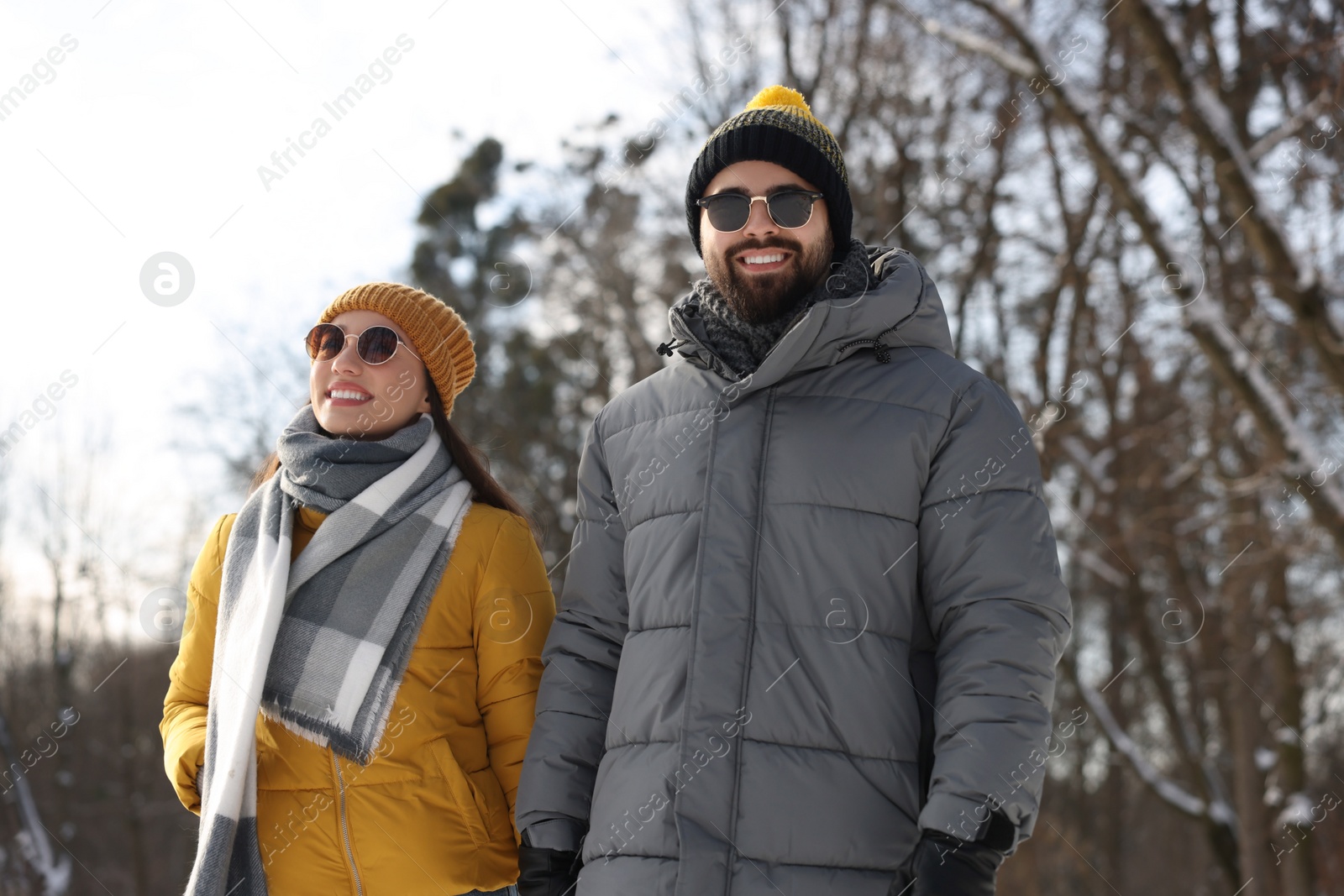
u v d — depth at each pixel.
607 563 2.08
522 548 2.29
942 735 1.68
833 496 1.84
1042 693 1.67
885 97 9.62
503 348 14.67
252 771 2.00
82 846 18.03
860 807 1.71
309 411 2.40
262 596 2.12
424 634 2.16
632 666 1.89
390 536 2.20
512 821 2.18
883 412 1.88
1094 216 9.38
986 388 1.89
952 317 10.01
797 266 2.02
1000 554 1.75
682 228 10.88
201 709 2.23
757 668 1.77
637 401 2.13
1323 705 9.99
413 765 2.07
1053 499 9.34
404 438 2.30
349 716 2.03
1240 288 8.11
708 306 2.09
